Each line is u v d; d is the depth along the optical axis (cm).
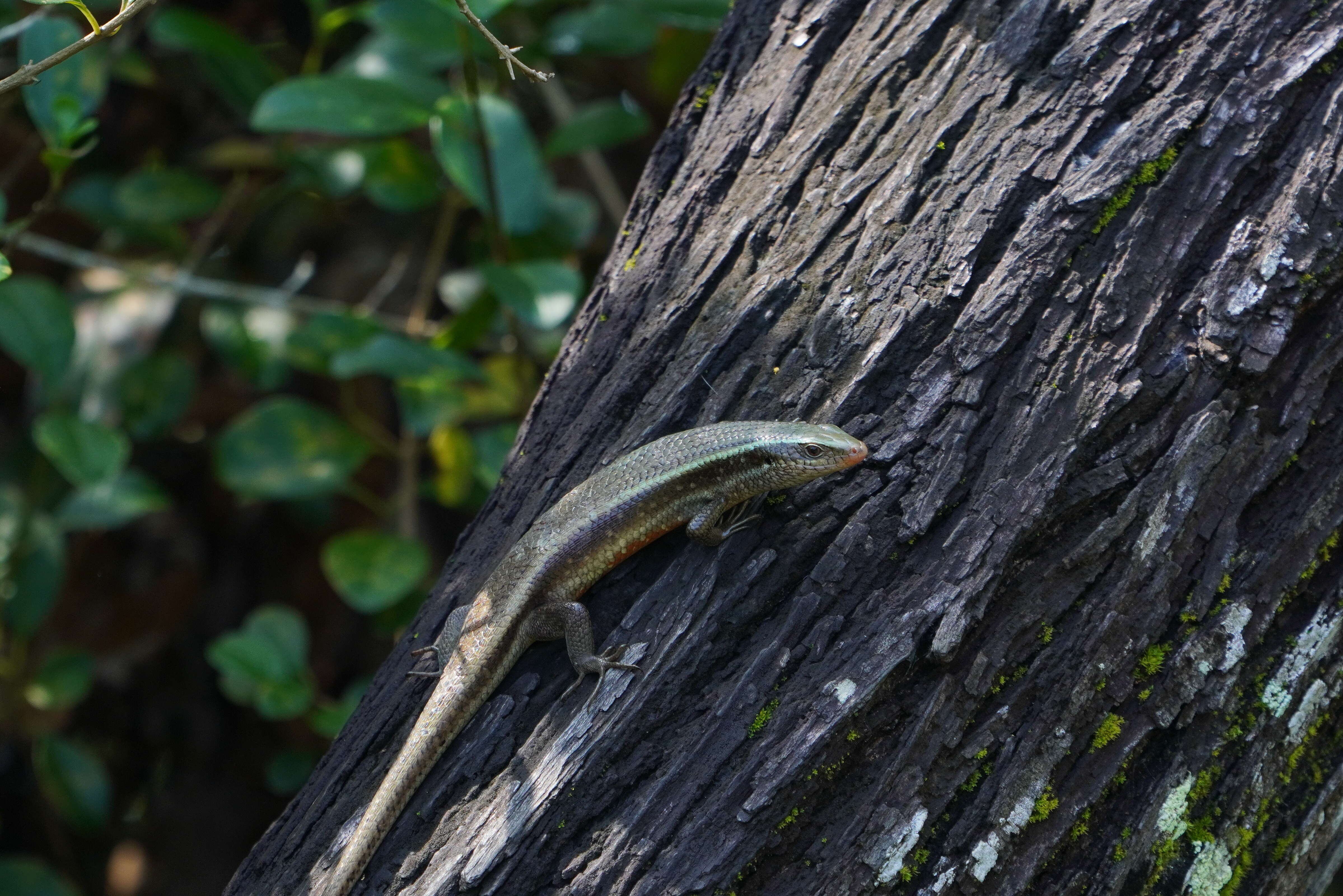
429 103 530
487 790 355
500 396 641
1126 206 380
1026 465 357
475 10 466
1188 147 382
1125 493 356
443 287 670
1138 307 370
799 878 325
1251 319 361
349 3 744
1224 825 347
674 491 384
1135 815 342
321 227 782
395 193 616
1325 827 366
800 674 343
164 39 590
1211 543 357
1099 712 342
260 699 564
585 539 385
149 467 760
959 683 339
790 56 452
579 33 596
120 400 659
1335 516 365
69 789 640
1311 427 370
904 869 323
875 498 363
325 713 571
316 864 367
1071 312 372
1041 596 349
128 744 775
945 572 347
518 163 520
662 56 662
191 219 752
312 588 766
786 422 378
